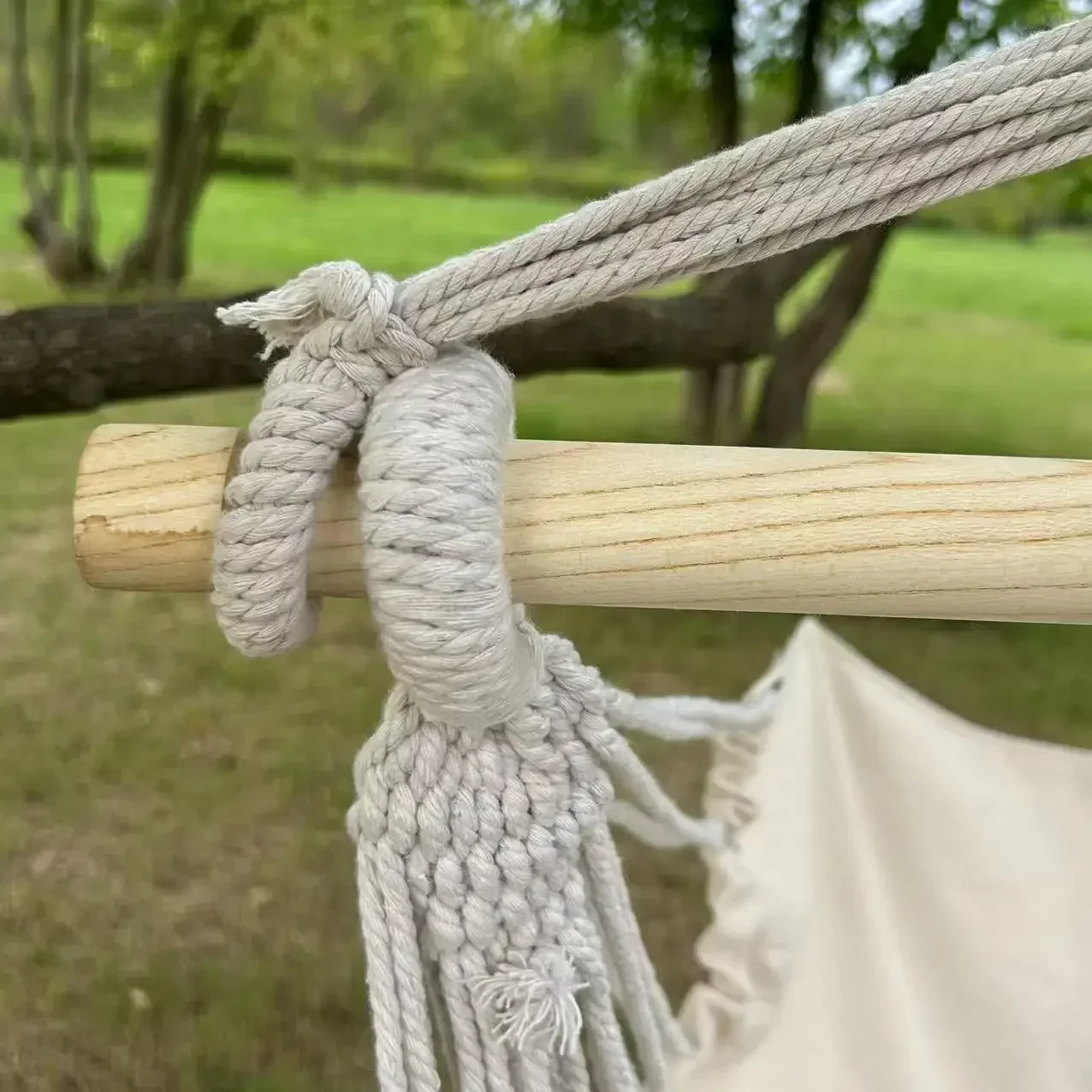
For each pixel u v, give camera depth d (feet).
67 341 2.08
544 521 0.94
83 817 2.77
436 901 1.12
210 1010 2.34
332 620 3.64
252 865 2.71
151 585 1.00
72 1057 2.22
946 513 0.90
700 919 2.84
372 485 0.89
